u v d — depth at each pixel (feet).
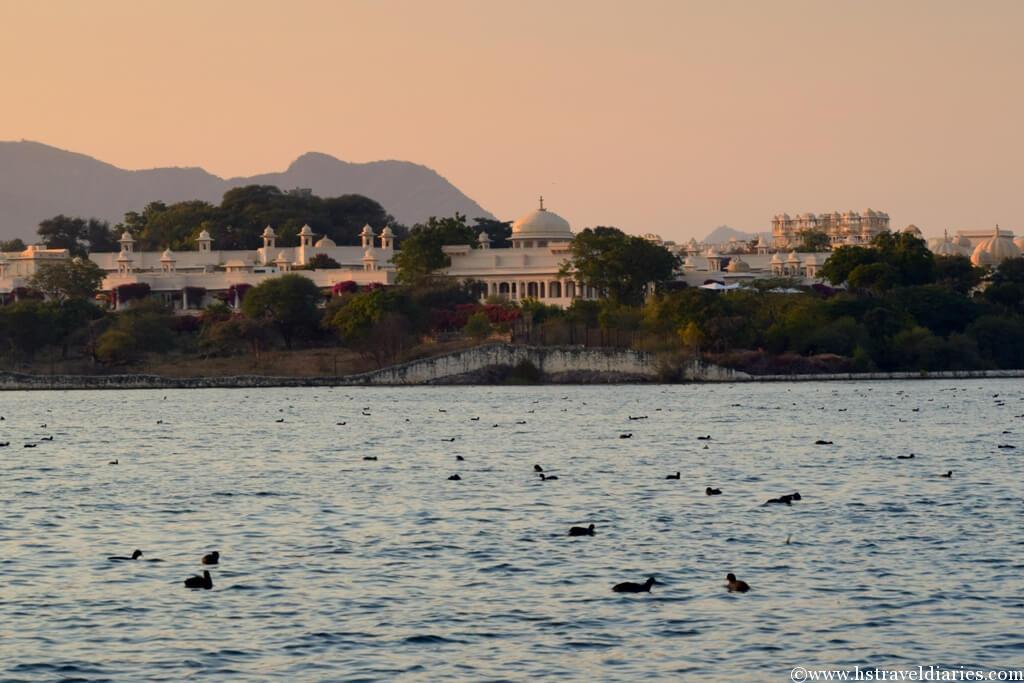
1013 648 204.13
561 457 465.47
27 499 360.48
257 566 262.06
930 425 594.65
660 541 284.82
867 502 340.18
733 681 190.49
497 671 194.80
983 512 321.11
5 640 210.18
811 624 216.74
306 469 433.48
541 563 262.67
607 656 201.36
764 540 285.43
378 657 201.36
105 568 261.03
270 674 194.18
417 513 327.67
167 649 205.57
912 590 237.45
